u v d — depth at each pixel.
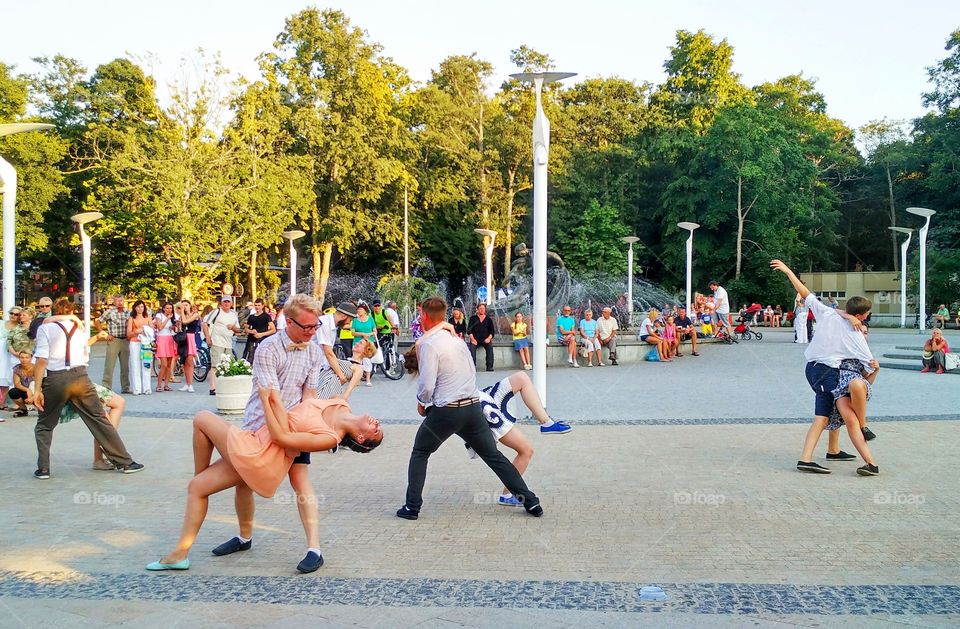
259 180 37.25
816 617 4.23
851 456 8.34
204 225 35.12
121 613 4.37
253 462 4.87
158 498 7.03
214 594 4.65
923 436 9.64
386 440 9.85
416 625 4.16
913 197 57.75
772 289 49.53
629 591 4.64
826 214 55.03
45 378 7.71
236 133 36.75
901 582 4.78
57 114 43.78
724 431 10.18
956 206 50.62
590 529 5.93
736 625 4.13
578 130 56.03
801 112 59.19
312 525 5.16
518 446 6.51
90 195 38.53
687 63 54.88
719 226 52.72
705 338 28.03
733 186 50.00
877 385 15.45
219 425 5.11
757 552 5.36
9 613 4.38
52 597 4.62
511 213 52.66
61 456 8.95
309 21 44.12
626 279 42.50
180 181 33.81
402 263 50.38
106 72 44.12
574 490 7.11
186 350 16.09
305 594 4.64
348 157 43.59
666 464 8.20
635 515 6.30
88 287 22.66
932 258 46.75
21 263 46.16
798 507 6.50
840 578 4.84
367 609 4.39
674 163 53.06
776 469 7.93
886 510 6.39
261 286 50.72
